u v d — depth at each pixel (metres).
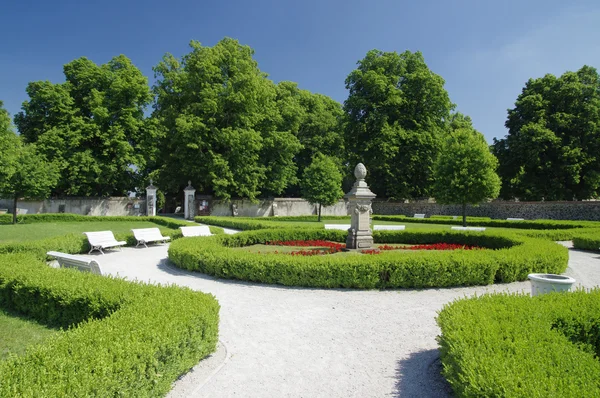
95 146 33.34
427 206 38.41
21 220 26.16
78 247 12.87
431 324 5.91
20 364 3.01
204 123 32.56
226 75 34.69
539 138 30.09
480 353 3.21
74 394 2.61
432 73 37.56
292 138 37.84
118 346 3.28
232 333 5.53
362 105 36.53
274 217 35.56
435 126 36.72
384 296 7.55
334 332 5.57
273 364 4.50
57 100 31.28
